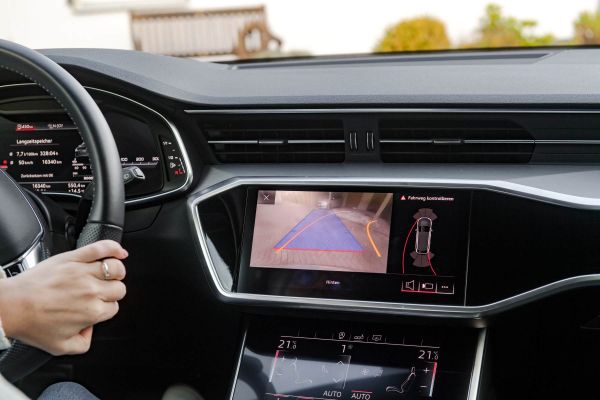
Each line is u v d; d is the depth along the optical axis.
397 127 1.80
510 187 1.71
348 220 1.81
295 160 1.89
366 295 1.78
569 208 1.67
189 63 2.03
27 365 1.11
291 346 1.86
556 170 1.73
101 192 1.15
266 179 1.86
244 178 1.87
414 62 2.14
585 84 1.70
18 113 2.00
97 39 12.41
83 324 0.99
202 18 12.57
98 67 1.88
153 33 12.52
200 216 1.90
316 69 1.94
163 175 1.94
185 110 1.88
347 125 1.82
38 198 1.43
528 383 1.97
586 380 1.92
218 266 1.88
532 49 2.11
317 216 1.83
